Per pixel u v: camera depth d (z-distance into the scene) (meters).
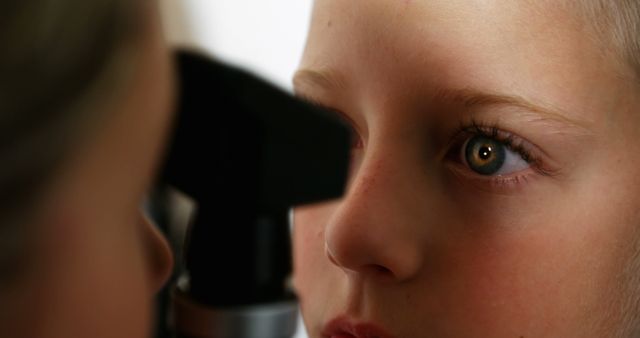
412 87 0.39
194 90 0.29
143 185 0.27
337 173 0.28
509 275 0.39
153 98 0.26
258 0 0.56
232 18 0.57
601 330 0.40
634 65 0.39
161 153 0.27
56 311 0.25
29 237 0.24
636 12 0.39
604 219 0.39
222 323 0.29
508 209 0.39
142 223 0.31
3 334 0.25
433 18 0.39
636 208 0.40
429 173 0.39
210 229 0.29
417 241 0.39
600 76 0.39
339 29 0.41
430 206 0.39
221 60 0.29
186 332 0.29
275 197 0.28
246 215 0.29
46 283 0.25
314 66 0.41
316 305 0.42
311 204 0.28
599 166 0.39
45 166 0.23
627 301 0.40
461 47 0.39
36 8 0.22
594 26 0.39
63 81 0.23
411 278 0.39
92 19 0.23
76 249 0.25
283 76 0.56
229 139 0.28
